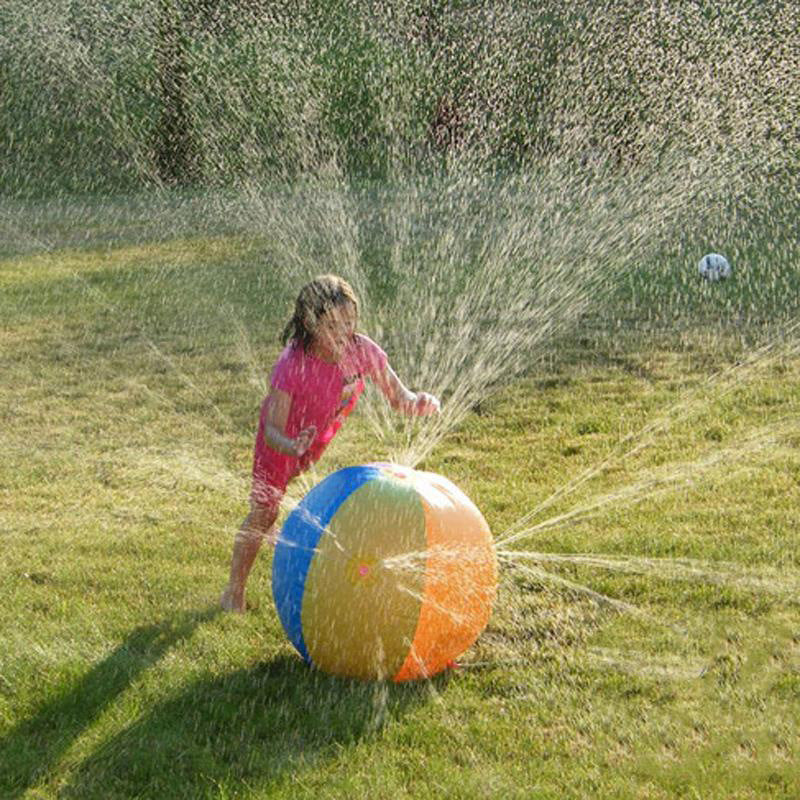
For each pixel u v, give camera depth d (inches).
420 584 119.3
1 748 115.5
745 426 213.3
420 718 120.3
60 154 512.4
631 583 151.9
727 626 140.3
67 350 274.1
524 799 107.2
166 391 243.0
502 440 211.3
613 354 265.0
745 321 289.7
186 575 156.3
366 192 475.8
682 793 108.6
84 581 154.8
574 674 130.0
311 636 122.9
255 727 118.6
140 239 417.1
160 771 111.8
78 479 193.9
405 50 505.0
